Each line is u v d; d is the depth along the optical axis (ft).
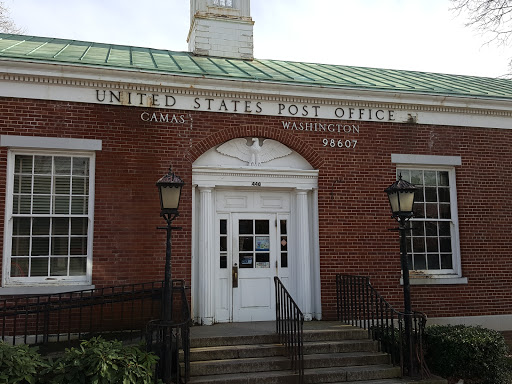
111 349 21.59
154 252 30.42
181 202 31.27
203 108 32.40
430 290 34.94
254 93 33.09
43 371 20.85
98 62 30.86
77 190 30.19
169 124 31.68
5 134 28.84
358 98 34.83
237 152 33.32
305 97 34.09
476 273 36.06
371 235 34.30
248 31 43.80
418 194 36.40
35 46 35.01
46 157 29.99
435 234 36.29
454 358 26.27
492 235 36.86
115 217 30.07
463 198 36.73
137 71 30.76
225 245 33.12
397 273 34.45
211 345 26.76
